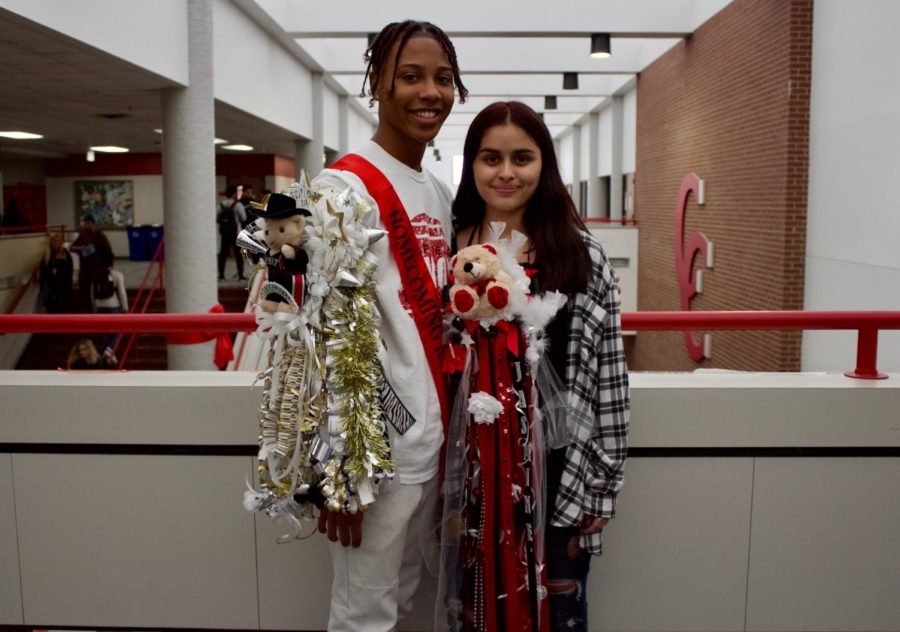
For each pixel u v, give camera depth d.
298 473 1.66
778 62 8.84
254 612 2.35
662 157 14.16
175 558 2.34
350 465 1.61
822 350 8.11
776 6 8.87
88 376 2.40
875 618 2.33
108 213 19.91
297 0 10.87
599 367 1.82
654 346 14.55
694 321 2.26
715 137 11.16
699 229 11.93
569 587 1.85
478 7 10.77
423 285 1.75
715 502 2.30
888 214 6.93
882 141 7.02
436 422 1.75
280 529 2.31
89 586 2.37
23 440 2.33
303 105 13.79
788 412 2.27
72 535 2.35
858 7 7.45
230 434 2.29
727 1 10.54
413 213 1.79
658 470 2.29
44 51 6.10
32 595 2.38
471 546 1.77
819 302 8.34
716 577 2.32
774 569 2.32
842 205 7.81
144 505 2.33
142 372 2.44
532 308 1.74
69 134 13.95
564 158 27.72
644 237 15.55
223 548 2.33
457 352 1.77
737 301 10.31
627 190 18.27
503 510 1.72
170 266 7.99
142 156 19.69
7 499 2.36
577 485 1.80
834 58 7.97
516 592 1.72
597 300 1.80
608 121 20.12
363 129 22.50
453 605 1.81
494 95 17.42
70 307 11.90
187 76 7.86
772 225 9.09
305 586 2.33
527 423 1.75
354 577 1.77
